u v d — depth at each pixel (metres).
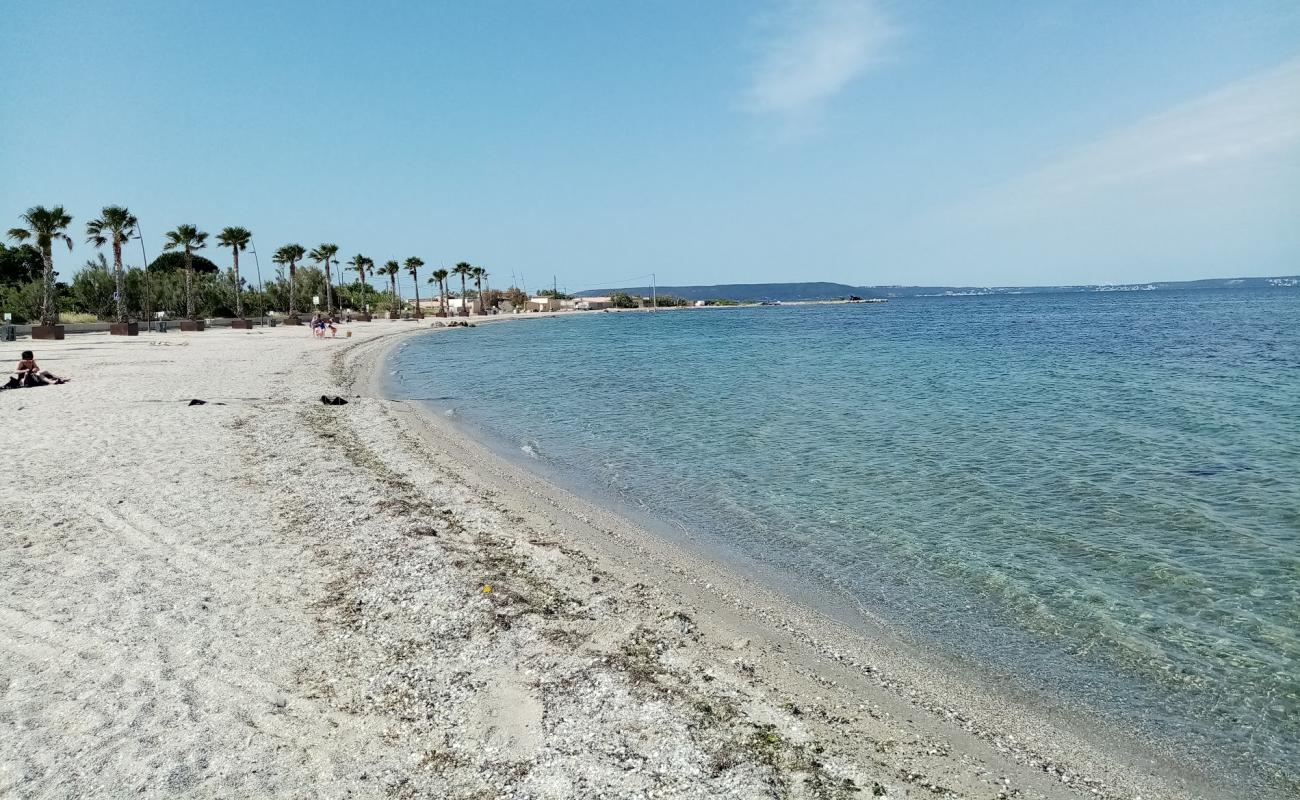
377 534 8.12
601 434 15.76
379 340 48.38
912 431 15.83
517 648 5.64
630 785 4.04
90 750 4.12
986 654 6.09
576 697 4.97
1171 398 19.98
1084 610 6.94
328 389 21.34
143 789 3.80
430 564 7.27
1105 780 4.48
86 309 60.19
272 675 5.08
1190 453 13.37
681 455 13.61
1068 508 10.15
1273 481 11.39
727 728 4.72
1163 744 4.88
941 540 8.89
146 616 5.88
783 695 5.27
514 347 45.94
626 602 6.78
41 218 41.50
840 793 4.12
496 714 4.73
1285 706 5.34
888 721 5.02
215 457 11.48
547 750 4.35
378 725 4.56
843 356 36.41
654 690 5.13
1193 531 9.16
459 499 10.01
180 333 48.81
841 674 5.68
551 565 7.61
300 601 6.34
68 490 9.34
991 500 10.56
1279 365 27.88
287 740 4.34
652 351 42.06
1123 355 33.31
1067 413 17.86
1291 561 8.12
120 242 48.38
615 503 10.42
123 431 13.27
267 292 82.94
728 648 5.99
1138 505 10.24
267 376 23.67
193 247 57.16
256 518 8.55
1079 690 5.55
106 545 7.47
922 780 4.34
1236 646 6.23
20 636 5.46
